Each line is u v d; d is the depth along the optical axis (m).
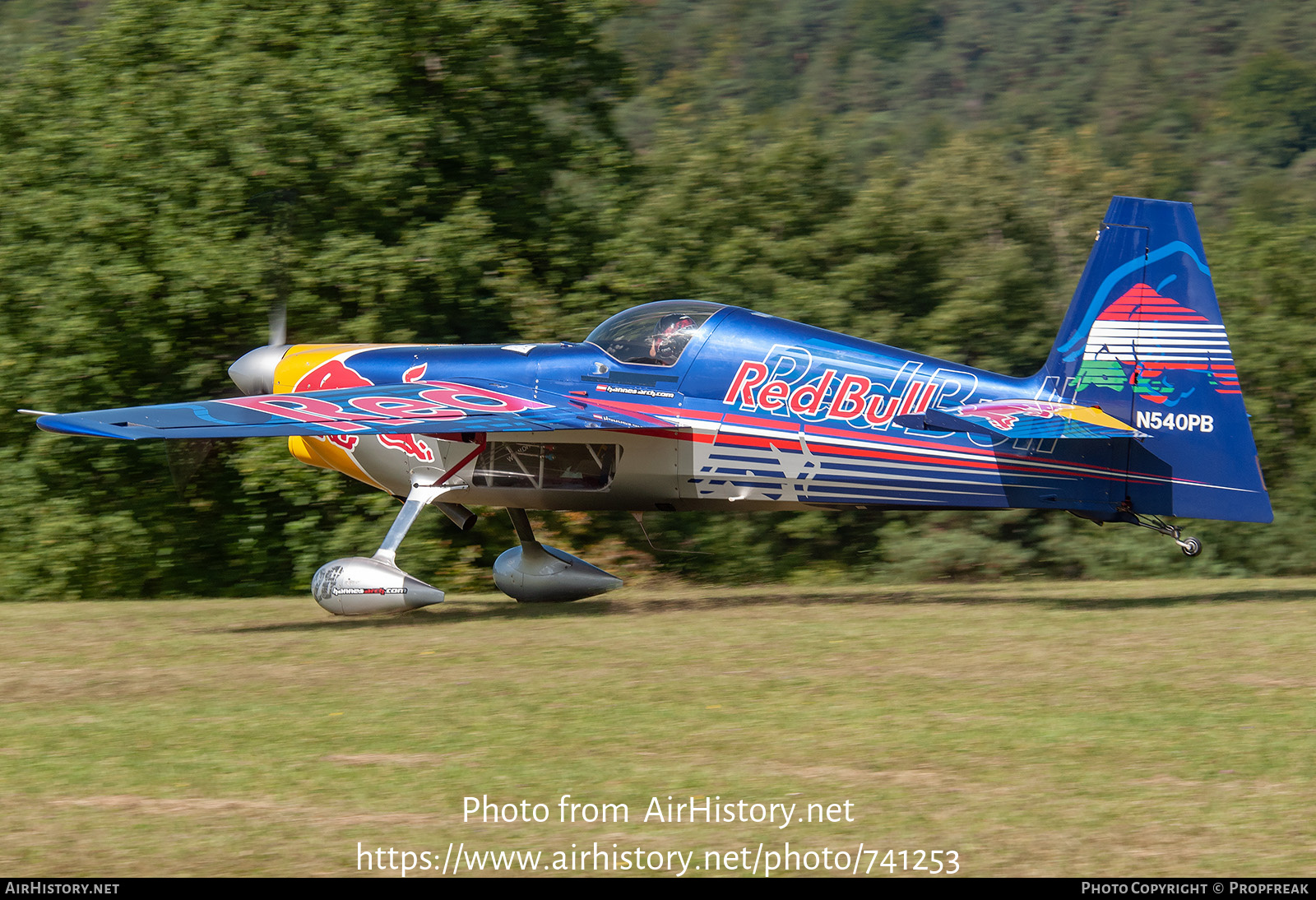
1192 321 30.66
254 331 56.97
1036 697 21.23
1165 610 31.38
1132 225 30.97
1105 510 31.02
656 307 33.78
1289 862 13.97
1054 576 64.12
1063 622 29.28
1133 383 30.95
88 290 53.97
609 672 23.91
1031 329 67.94
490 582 55.72
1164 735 18.70
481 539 58.34
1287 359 65.44
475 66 64.25
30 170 57.81
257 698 22.00
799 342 32.38
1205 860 14.09
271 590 57.16
